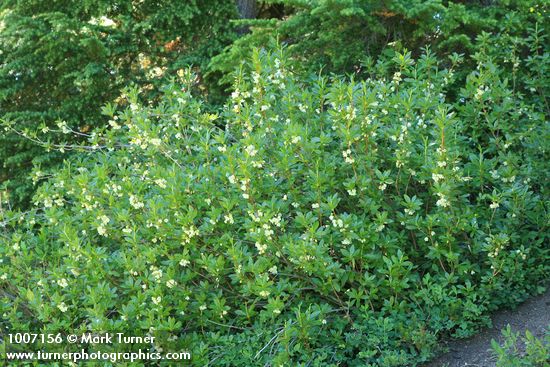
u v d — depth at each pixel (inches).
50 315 160.1
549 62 212.2
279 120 186.5
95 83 286.7
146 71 300.0
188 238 158.9
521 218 174.1
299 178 170.9
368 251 159.5
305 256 148.7
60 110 286.8
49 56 282.2
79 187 183.9
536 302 168.4
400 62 189.3
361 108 162.1
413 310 162.9
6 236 192.2
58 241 185.6
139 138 181.3
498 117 185.3
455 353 155.3
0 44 287.0
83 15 300.4
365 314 158.4
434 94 186.5
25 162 287.9
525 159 187.9
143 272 162.1
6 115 261.0
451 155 158.4
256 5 331.6
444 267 169.9
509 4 238.8
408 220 160.1
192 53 297.7
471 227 161.9
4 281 176.6
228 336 159.3
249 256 153.8
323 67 248.1
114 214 171.0
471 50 231.1
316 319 153.3
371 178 164.7
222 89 292.7
